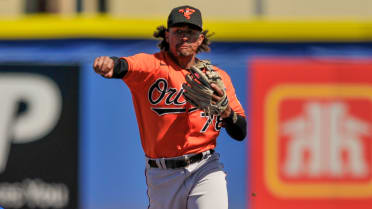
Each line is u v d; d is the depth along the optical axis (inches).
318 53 911.0
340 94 914.1
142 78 464.8
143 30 908.0
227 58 904.9
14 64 911.7
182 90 476.1
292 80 911.7
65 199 912.3
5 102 914.1
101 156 910.4
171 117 481.7
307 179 914.7
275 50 911.0
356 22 911.7
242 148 907.4
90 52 905.5
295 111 914.1
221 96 454.6
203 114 486.3
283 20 911.7
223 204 489.7
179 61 480.7
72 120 911.0
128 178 911.7
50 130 914.1
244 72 906.7
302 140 915.4
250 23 908.0
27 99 914.1
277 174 912.9
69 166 912.3
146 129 494.0
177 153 489.4
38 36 911.0
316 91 912.9
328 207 915.4
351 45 912.3
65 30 908.0
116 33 906.7
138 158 912.3
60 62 908.0
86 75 906.1
